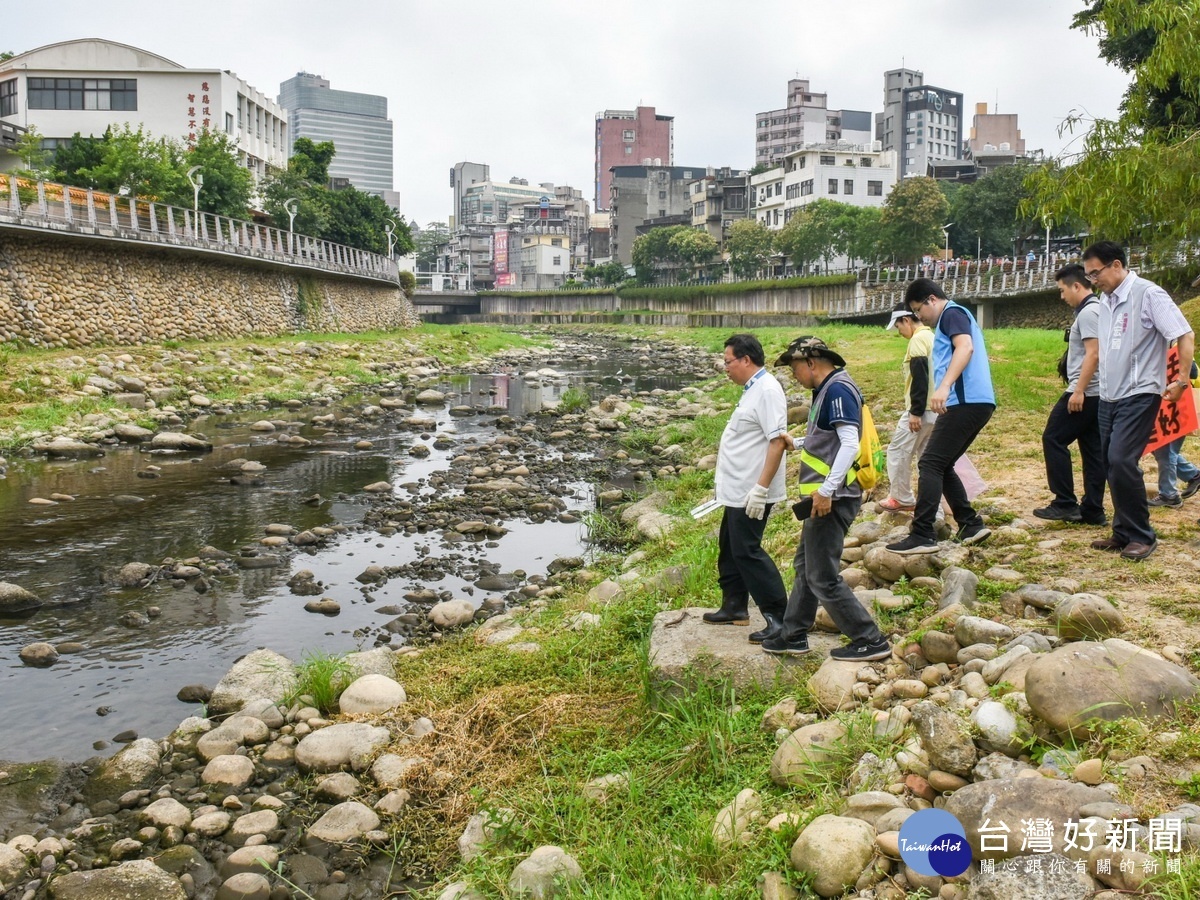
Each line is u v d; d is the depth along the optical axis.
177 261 29.94
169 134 48.00
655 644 5.62
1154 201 12.62
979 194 63.28
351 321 47.06
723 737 4.68
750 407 5.32
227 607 8.45
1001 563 6.13
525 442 17.75
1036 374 16.17
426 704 5.97
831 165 80.69
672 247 88.94
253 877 4.28
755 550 5.38
